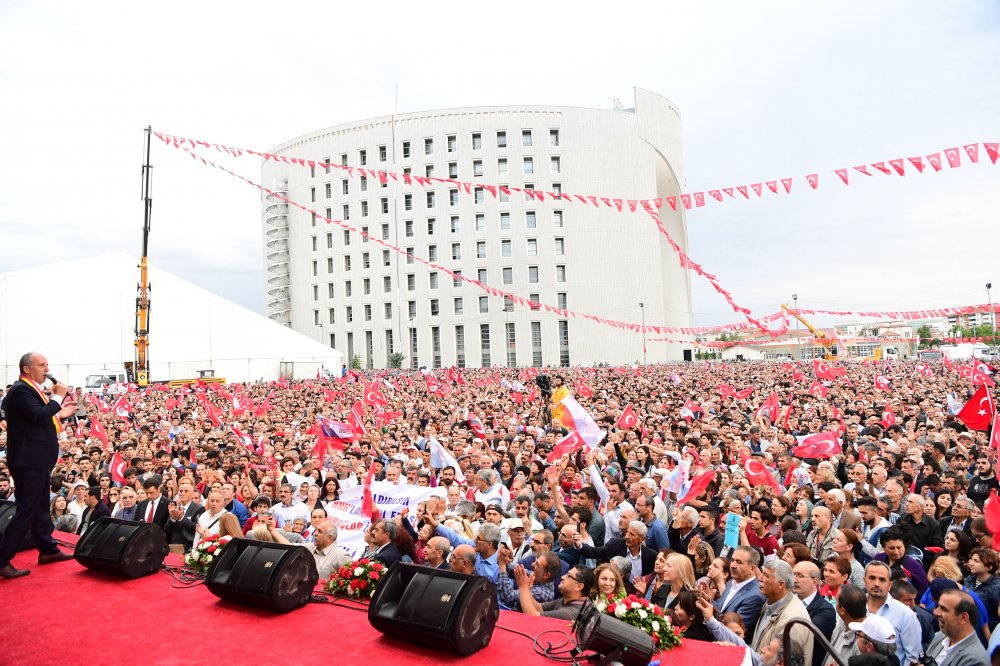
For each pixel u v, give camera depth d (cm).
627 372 5969
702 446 1455
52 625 583
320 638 555
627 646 493
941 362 5638
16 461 702
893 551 772
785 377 4453
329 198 9331
